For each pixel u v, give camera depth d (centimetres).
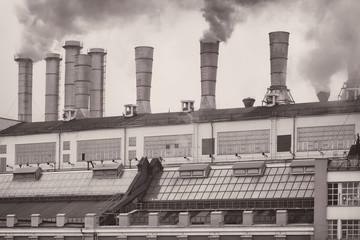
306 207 10875
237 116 14688
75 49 19788
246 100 15912
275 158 14025
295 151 13875
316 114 13775
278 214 10388
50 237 11644
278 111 14275
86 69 18775
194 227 10781
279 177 11512
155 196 12012
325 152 13612
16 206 13125
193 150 14838
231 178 11825
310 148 13762
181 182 12100
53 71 19725
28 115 19575
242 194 11450
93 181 12950
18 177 13762
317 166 10281
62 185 13175
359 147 11612
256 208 11169
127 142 15450
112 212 11612
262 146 14200
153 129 15225
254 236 10469
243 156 14338
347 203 10131
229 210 11294
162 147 15112
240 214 11094
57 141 16188
